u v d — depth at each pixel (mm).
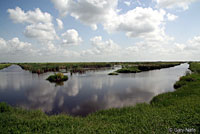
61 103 12773
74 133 5691
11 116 7844
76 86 21000
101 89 18844
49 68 49750
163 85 21203
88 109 11102
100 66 74938
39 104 12508
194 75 23266
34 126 6449
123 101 13242
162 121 6438
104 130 5871
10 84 22891
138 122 6578
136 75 35125
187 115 6840
